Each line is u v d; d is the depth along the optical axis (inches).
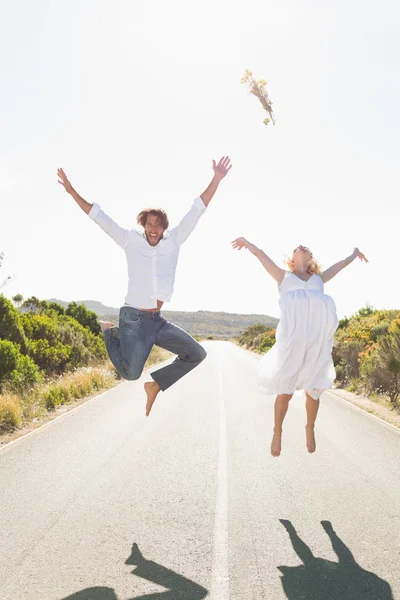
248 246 196.1
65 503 243.9
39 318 937.5
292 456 338.3
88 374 787.4
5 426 441.1
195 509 236.1
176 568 176.2
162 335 183.6
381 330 876.6
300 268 194.9
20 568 175.8
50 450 353.7
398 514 230.4
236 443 377.4
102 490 264.2
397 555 187.8
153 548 192.4
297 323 183.6
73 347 952.9
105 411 532.4
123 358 179.0
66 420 477.7
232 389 738.2
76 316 1350.9
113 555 186.2
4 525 215.6
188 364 190.2
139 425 450.6
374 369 639.8
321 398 627.8
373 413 518.6
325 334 184.7
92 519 222.7
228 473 297.1
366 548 193.8
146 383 191.2
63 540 199.6
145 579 168.1
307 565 179.0
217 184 188.1
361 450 355.3
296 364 185.9
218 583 165.8
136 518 224.2
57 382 692.7
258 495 257.1
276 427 198.4
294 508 238.1
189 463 319.9
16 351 621.9
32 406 513.7
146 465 314.5
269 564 179.8
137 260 179.5
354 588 163.5
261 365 194.2
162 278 178.1
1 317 763.4
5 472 298.2
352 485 274.2
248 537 203.6
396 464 318.3
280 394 193.9
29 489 265.7
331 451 352.2
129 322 179.9
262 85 198.8
